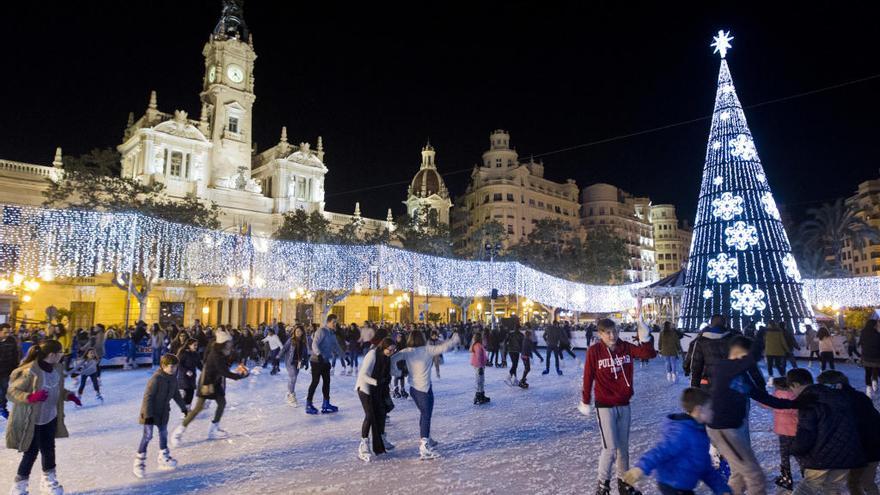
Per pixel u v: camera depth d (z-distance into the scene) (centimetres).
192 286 4350
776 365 1555
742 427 490
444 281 3634
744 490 504
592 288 4556
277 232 4819
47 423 581
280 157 5988
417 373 736
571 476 629
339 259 3344
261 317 4812
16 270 2245
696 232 2767
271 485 611
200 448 800
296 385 1605
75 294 3916
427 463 695
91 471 682
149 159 4947
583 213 10106
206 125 5581
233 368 2131
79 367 1280
